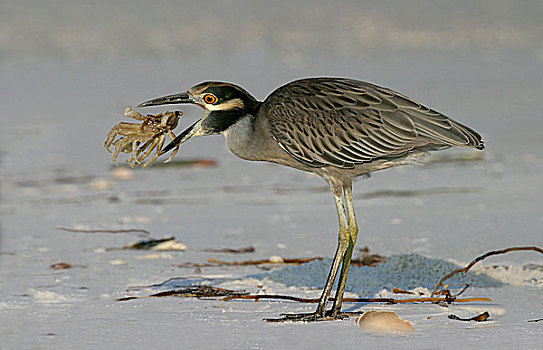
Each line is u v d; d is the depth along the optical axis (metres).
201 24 44.34
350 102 8.90
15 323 8.67
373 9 47.97
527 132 20.70
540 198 14.69
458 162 17.91
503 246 11.74
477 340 7.84
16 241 12.53
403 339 7.91
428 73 31.36
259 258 11.52
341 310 9.03
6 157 18.64
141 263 11.32
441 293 9.55
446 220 13.34
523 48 37.66
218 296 9.67
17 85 29.41
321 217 13.86
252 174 17.27
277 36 41.75
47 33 41.47
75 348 7.87
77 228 13.33
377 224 13.20
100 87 28.81
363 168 9.05
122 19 45.19
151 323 8.60
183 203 14.96
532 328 8.19
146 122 9.29
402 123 8.73
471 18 45.31
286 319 8.67
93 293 9.85
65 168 17.64
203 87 9.18
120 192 15.83
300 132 8.97
